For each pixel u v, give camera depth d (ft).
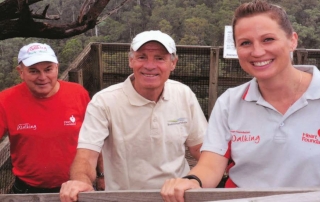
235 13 4.53
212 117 5.01
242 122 4.66
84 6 15.29
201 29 74.54
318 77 4.35
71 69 12.66
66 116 7.67
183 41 72.84
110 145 6.57
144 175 6.54
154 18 82.79
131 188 6.62
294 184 4.39
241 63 4.55
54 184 7.77
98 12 15.29
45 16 15.14
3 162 8.35
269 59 4.33
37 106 7.58
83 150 6.20
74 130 7.70
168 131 6.51
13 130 7.56
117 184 6.63
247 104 4.66
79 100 7.97
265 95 4.54
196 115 6.79
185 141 6.93
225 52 14.12
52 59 7.42
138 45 6.05
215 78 14.76
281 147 4.39
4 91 7.73
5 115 7.54
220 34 72.28
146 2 88.69
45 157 7.59
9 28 14.42
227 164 5.04
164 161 6.59
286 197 2.78
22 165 7.73
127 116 6.33
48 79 7.42
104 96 6.35
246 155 4.59
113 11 16.35
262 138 4.49
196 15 77.97
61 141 7.62
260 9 4.34
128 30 84.69
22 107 7.55
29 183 7.77
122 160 6.49
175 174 6.68
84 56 14.46
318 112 4.29
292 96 4.42
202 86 15.29
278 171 4.45
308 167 4.29
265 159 4.51
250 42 4.39
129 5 88.89
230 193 3.69
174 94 6.59
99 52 15.37
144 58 6.15
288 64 4.38
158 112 6.40
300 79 4.42
